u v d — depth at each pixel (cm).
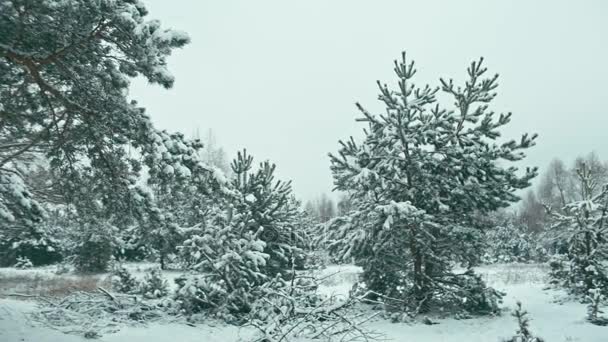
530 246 4222
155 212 866
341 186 1577
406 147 1477
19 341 718
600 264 1620
